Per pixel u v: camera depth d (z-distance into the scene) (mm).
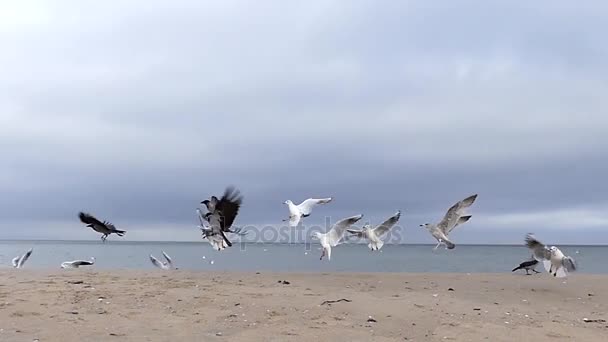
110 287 16156
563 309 14781
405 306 14289
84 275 19891
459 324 12648
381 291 16766
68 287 15984
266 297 14961
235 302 14148
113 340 10484
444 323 12703
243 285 17312
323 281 18828
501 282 19406
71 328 11188
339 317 12891
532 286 18547
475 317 13359
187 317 12477
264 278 19484
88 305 13359
